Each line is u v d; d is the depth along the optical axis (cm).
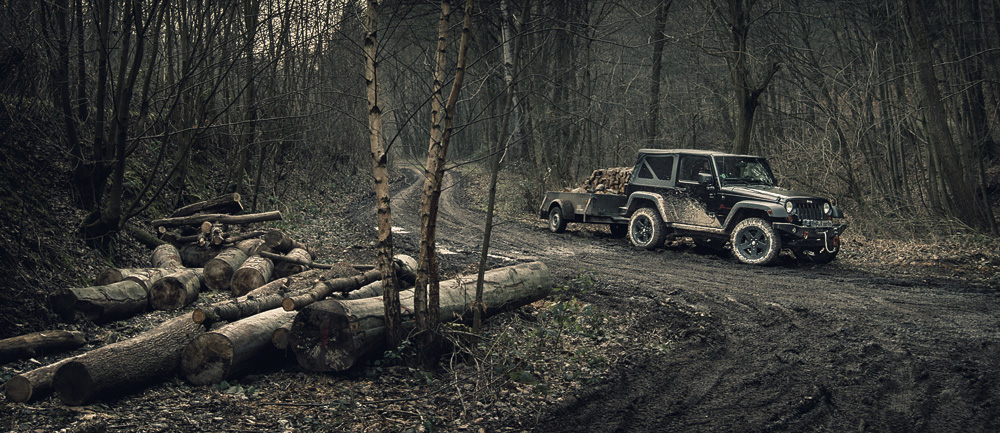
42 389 420
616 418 423
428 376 484
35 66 827
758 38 1878
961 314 688
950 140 1369
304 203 1917
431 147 505
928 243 1287
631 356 561
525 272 705
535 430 403
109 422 389
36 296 614
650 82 2419
